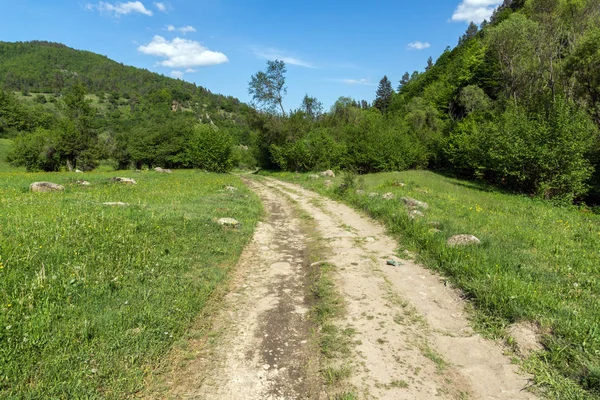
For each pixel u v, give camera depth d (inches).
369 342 186.2
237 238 373.4
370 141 1461.6
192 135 2100.1
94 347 160.4
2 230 280.5
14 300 178.4
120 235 294.0
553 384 150.0
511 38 1457.9
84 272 222.4
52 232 282.0
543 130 860.6
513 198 828.0
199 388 151.9
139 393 143.9
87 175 1001.5
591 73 1013.8
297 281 279.1
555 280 249.3
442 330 199.2
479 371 162.9
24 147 1815.9
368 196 610.5
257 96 1665.8
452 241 331.0
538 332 185.5
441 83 2701.8
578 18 1343.5
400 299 237.0
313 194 778.2
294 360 175.8
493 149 1043.3
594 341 170.4
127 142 2241.6
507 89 1608.0
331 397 148.4
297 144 1491.1
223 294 246.1
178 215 393.4
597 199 916.6
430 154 1617.9
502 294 218.8
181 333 189.3
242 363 171.3
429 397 146.6
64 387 134.3
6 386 131.4
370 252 340.2
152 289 224.7
